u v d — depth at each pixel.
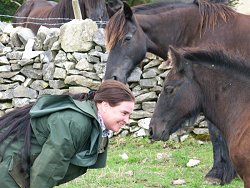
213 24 8.29
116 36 8.45
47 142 4.26
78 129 4.25
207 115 6.40
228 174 8.30
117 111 4.34
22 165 4.36
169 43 8.66
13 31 11.91
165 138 6.59
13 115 4.54
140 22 8.61
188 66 6.32
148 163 9.68
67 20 12.89
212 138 8.40
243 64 6.05
